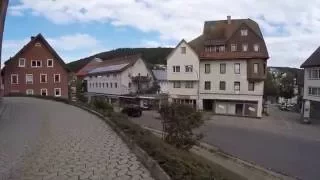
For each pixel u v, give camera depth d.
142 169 9.73
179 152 10.91
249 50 64.50
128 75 79.06
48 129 18.23
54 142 14.30
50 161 10.96
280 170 22.72
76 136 15.72
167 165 8.74
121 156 11.42
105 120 21.58
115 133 16.53
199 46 67.94
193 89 65.25
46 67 69.44
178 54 65.88
